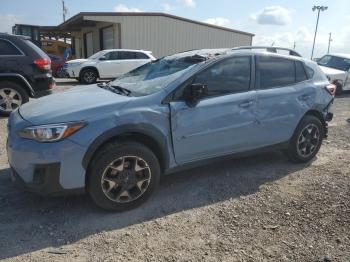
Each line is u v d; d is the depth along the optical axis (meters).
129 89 4.32
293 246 3.32
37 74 8.22
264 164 5.39
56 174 3.45
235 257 3.14
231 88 4.47
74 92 4.50
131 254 3.15
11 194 4.18
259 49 5.09
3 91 8.04
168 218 3.77
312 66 5.45
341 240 3.43
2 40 7.97
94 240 3.34
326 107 5.49
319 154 5.96
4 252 3.13
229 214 3.88
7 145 3.80
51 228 3.52
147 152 3.84
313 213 3.92
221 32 26.66
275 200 4.22
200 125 4.18
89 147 3.52
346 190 4.51
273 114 4.82
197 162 4.34
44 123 3.49
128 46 23.80
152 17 24.00
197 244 3.32
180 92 4.06
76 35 35.06
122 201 3.82
